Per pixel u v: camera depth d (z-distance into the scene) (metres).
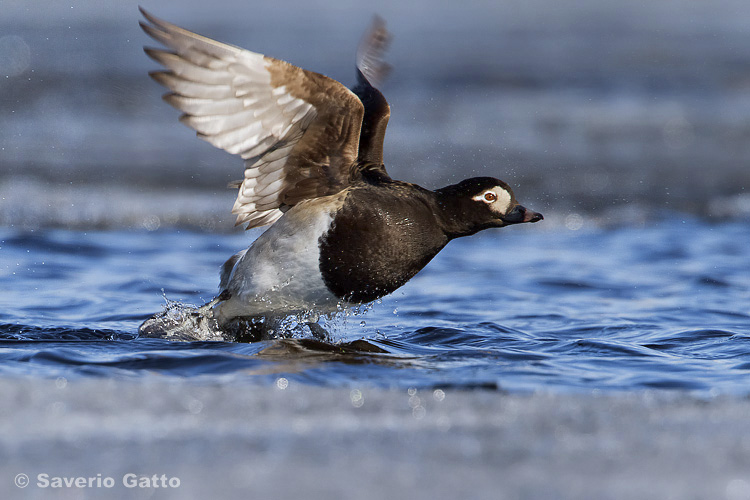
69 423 6.04
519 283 13.93
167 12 56.78
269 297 9.89
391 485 5.00
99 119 28.97
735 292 13.16
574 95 34.56
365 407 6.66
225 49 8.55
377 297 10.03
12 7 55.31
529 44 45.53
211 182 21.69
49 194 19.47
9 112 29.25
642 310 12.12
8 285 12.95
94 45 42.56
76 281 13.35
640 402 6.98
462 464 5.38
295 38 45.00
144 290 12.93
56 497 4.77
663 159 25.22
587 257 15.91
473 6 65.12
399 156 24.20
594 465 5.40
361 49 12.55
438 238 10.01
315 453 5.53
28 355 8.61
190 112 8.70
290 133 9.23
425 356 9.06
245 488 4.91
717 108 32.56
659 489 5.00
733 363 9.02
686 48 43.81
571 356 9.27
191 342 9.66
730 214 19.44
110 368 8.09
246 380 7.68
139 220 17.83
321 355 9.02
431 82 35.78
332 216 9.58
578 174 23.16
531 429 6.16
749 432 6.14
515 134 28.11
